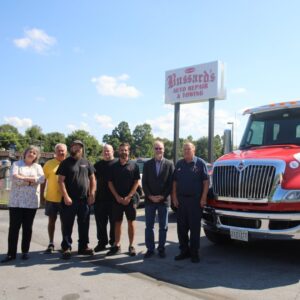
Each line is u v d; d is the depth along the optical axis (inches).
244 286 203.2
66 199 263.0
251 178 235.6
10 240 258.8
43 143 4603.8
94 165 294.2
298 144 277.3
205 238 331.0
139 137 4699.8
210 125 725.9
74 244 315.3
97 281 213.2
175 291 195.9
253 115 316.8
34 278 219.3
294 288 199.8
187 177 257.0
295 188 222.4
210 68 728.3
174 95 788.0
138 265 246.1
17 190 258.8
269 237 227.6
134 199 278.2
